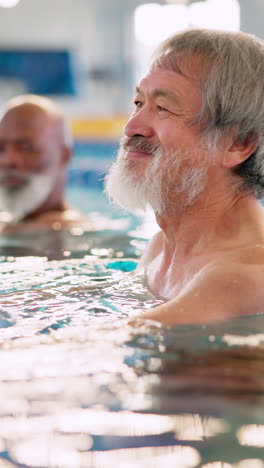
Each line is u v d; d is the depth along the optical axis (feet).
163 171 3.73
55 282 4.39
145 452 1.82
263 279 3.30
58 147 9.11
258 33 28.99
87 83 31.65
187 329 3.00
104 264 5.28
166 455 1.80
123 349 2.74
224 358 2.62
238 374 2.43
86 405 2.13
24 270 4.99
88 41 32.14
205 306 3.17
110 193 4.03
